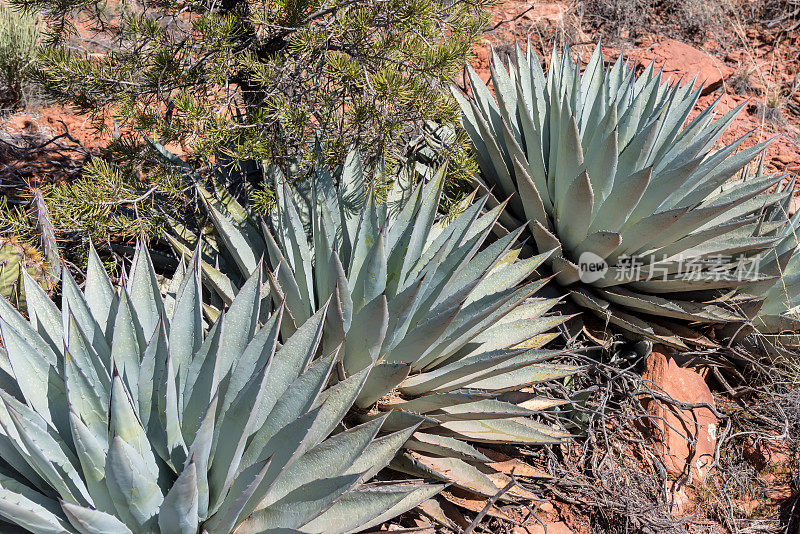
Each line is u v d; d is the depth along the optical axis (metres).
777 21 7.72
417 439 2.73
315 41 3.12
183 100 3.10
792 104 6.79
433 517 2.78
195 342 2.37
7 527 2.07
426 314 2.81
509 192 4.08
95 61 3.54
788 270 4.07
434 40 3.49
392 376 2.51
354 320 2.60
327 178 3.33
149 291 2.48
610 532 3.11
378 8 3.19
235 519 2.03
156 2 3.50
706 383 4.02
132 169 3.55
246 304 2.45
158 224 3.43
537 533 3.00
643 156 3.68
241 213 3.48
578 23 6.92
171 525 1.99
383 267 2.70
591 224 3.79
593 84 4.49
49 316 2.44
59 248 3.50
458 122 3.83
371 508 2.21
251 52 3.48
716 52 7.26
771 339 3.92
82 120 5.20
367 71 3.23
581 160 3.62
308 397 2.22
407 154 4.14
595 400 3.55
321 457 2.24
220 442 2.12
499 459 3.16
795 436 3.60
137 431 2.05
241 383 2.30
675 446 3.43
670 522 3.08
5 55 4.95
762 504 3.36
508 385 3.04
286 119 3.20
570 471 3.27
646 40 7.13
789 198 4.28
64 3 3.52
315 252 3.02
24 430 1.83
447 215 3.63
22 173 4.42
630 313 3.89
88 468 1.93
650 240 3.61
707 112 4.12
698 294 3.92
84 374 2.04
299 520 2.05
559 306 3.84
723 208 3.40
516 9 7.09
